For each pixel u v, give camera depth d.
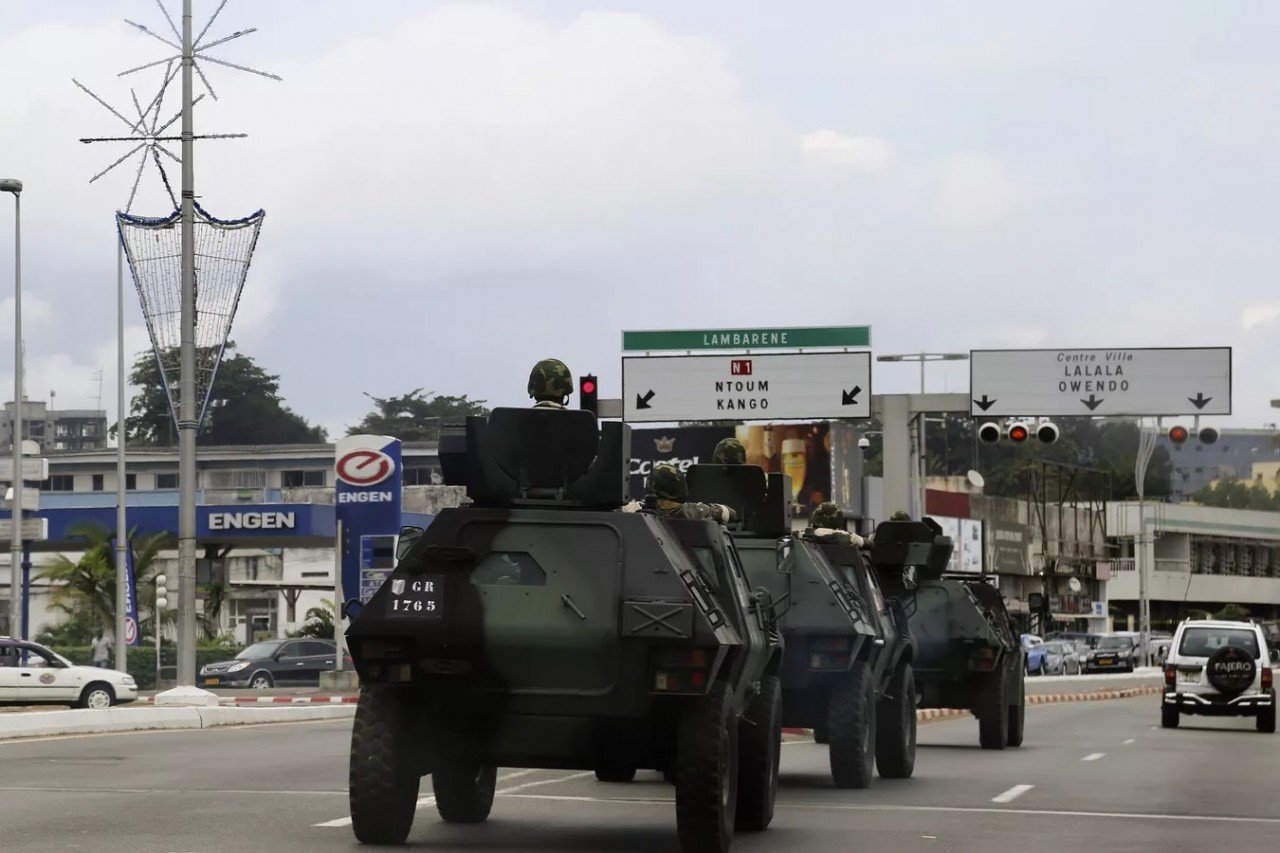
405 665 35.69
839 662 51.19
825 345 143.50
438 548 35.94
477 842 38.00
